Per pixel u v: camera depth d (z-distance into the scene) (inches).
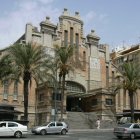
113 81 2630.4
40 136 1322.6
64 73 1884.8
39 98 2144.4
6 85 2092.8
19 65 1547.7
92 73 2546.8
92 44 2615.7
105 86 2591.0
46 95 2053.4
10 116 1834.4
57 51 1891.0
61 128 1478.8
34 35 2287.2
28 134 1448.1
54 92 2063.2
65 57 1872.5
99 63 2613.2
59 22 2452.0
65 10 2516.0
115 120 2301.9
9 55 1545.3
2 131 1198.9
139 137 1272.1
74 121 2075.5
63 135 1414.9
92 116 2226.9
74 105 2516.0
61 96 1975.9
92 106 2377.0
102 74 2605.8
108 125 2201.0
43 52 1649.9
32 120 2132.1
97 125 2057.1
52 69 1774.1
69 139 1168.8
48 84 1958.7
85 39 2588.6
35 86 2197.3
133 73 2031.3
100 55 2647.6
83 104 2488.9
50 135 1401.3
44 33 2336.4
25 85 1567.4
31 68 1574.8
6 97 2079.2
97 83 2549.2
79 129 1996.8
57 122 1487.5
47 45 2326.5
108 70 2662.4
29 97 2155.5
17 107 2101.4
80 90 2469.2
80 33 2564.0
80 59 2497.5
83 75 2487.7
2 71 1536.7
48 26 2365.9
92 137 1299.2
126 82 2046.0
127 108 2637.8
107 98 2324.1
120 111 2593.5
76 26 2549.2
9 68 1537.9
